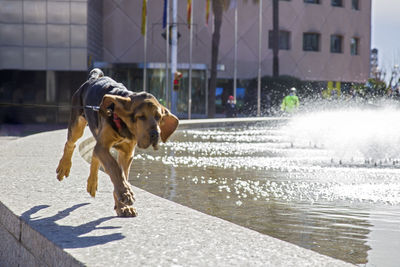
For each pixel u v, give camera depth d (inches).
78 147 380.5
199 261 107.0
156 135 139.9
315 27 2059.5
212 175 319.9
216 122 971.9
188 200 235.5
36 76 1333.7
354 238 166.7
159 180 297.4
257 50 1947.6
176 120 150.6
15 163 274.5
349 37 2164.1
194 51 1856.5
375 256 147.2
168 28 1448.1
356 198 238.8
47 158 299.7
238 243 121.3
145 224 141.3
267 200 234.8
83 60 1343.5
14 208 156.9
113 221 144.6
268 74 1967.3
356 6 2206.0
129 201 143.8
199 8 1856.5
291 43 2010.3
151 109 142.3
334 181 292.8
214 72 1604.3
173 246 118.6
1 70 1322.6
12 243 151.3
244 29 1925.4
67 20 1336.1
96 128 170.2
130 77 1561.3
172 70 1433.3
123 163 167.2
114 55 1769.2
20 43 1326.3
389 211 209.5
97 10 1605.6
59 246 117.1
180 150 496.7
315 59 2064.5
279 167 360.5
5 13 1316.4
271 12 1969.7
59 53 1337.4
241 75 1925.4
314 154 450.0
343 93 2054.6
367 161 393.1
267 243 121.5
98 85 175.6
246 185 278.7
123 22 1770.4
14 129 1009.5
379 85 1959.9
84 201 173.2
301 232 175.2
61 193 186.4
